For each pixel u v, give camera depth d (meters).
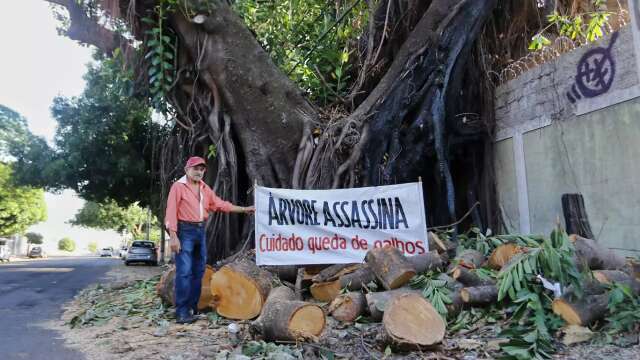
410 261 5.39
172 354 4.07
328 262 5.87
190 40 8.01
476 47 9.80
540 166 8.52
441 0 8.52
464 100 9.78
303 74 10.15
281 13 10.55
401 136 8.44
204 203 5.57
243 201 8.34
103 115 20.44
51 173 21.22
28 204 41.09
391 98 8.21
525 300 4.29
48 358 4.12
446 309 4.53
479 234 6.92
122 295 7.62
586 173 7.51
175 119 8.70
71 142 20.67
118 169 21.02
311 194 6.04
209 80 8.12
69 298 8.28
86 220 54.59
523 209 8.91
